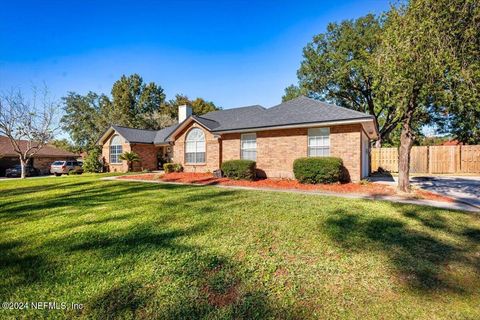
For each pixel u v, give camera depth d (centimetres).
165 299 285
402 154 1006
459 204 785
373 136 1784
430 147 1953
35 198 966
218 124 1861
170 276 336
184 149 1919
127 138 2483
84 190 1162
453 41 757
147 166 2677
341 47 2366
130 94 4459
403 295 294
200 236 491
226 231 520
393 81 834
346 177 1256
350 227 541
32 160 2992
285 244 448
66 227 565
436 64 742
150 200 873
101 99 4131
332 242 457
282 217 625
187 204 796
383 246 438
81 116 3688
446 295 293
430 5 768
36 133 2398
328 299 286
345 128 1257
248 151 1585
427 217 625
